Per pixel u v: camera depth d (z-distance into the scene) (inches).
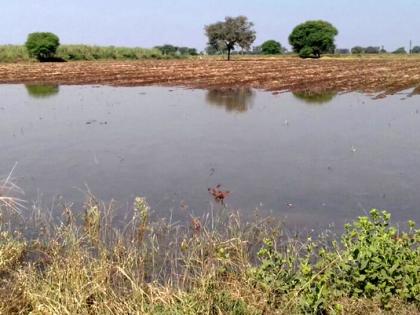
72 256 232.4
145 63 2294.5
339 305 176.4
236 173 408.5
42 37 2454.5
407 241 210.7
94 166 429.7
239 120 668.7
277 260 213.9
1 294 206.8
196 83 1221.7
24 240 267.7
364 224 205.9
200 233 275.6
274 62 2397.9
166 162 443.5
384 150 481.4
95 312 194.7
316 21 3216.0
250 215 313.0
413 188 364.2
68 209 299.6
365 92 978.1
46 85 1192.8
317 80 1263.5
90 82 1256.2
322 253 213.3
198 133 575.5
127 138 545.0
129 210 320.5
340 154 469.1
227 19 2878.9
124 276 224.7
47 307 192.7
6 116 698.2
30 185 374.6
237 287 207.2
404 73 1453.0
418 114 684.7
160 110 758.5
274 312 189.9
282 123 641.0
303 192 358.9
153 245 256.8
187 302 190.4
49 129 597.0
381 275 191.2
